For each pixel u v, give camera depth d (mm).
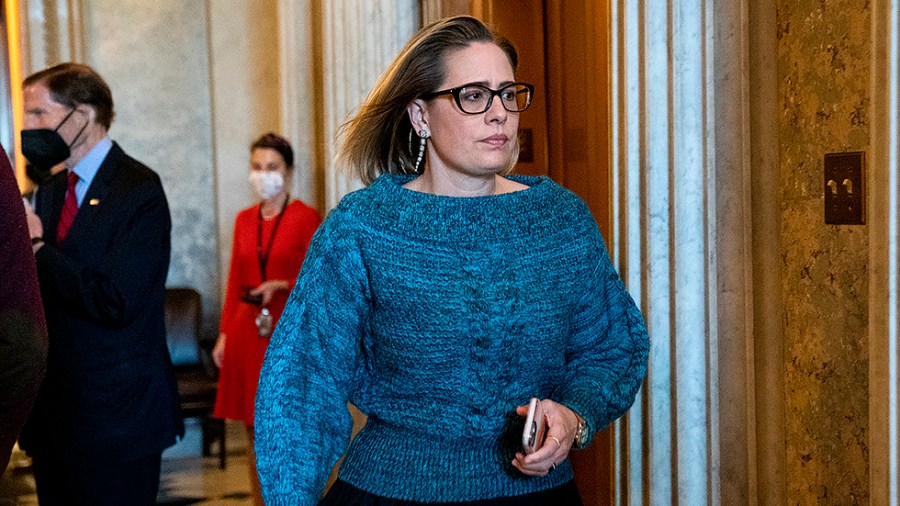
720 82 2625
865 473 2221
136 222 3131
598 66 3338
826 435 2355
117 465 3137
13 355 1525
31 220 2979
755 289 2586
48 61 6375
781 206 2508
